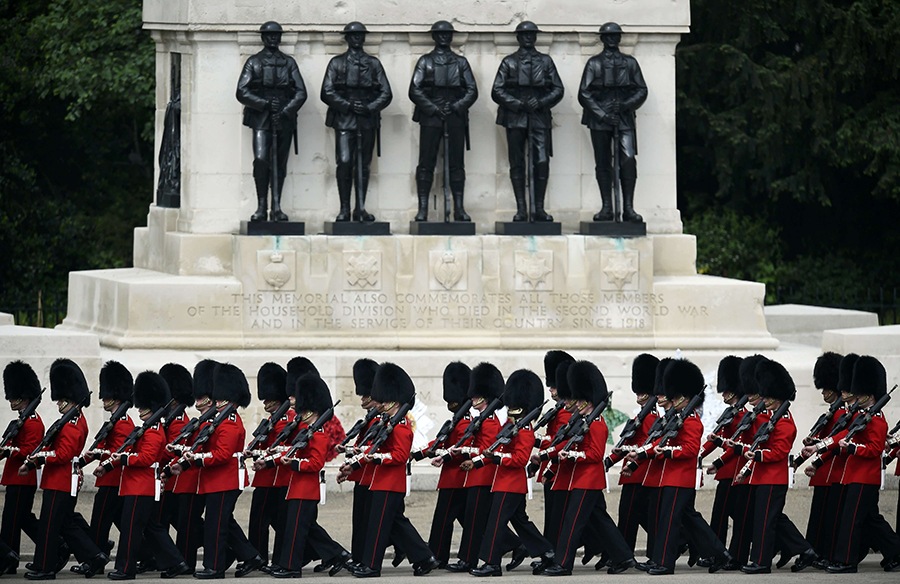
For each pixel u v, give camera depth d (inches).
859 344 3932.1
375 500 2945.4
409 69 4197.8
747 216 6884.8
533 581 2856.8
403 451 2947.8
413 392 3014.3
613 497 3816.4
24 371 3078.2
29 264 6520.7
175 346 4001.0
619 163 4151.1
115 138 7268.7
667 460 2999.5
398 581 2871.6
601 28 4175.7
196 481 2970.0
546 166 4141.2
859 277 7007.9
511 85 4114.2
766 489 2997.0
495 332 4111.7
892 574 2987.2
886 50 6604.3
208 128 4156.0
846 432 3038.9
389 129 4202.8
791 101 6574.8
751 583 2792.8
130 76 6131.9
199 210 4163.4
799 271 6924.2
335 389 3969.0
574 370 3011.8
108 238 6919.3
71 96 6811.0
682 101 6683.1
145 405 3024.1
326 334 4074.8
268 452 2972.4
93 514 3009.4
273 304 4067.4
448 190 4136.3
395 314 4101.9
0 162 6633.9
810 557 3016.7
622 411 4050.2
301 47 4168.3
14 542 3006.9
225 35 4136.3
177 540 3004.4
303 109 4173.2
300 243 4062.5
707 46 6678.2
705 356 4089.6
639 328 4156.0
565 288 4133.9
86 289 4357.8
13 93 6727.4
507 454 2955.2
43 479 2952.8
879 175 6825.8
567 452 2947.8
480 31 4188.0
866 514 3016.7
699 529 3034.0
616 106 4136.3
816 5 6614.2
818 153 6712.6
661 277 4288.9
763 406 3043.8
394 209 4220.0
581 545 3142.2
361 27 4079.7
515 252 4109.3
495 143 4237.2
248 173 4175.7
